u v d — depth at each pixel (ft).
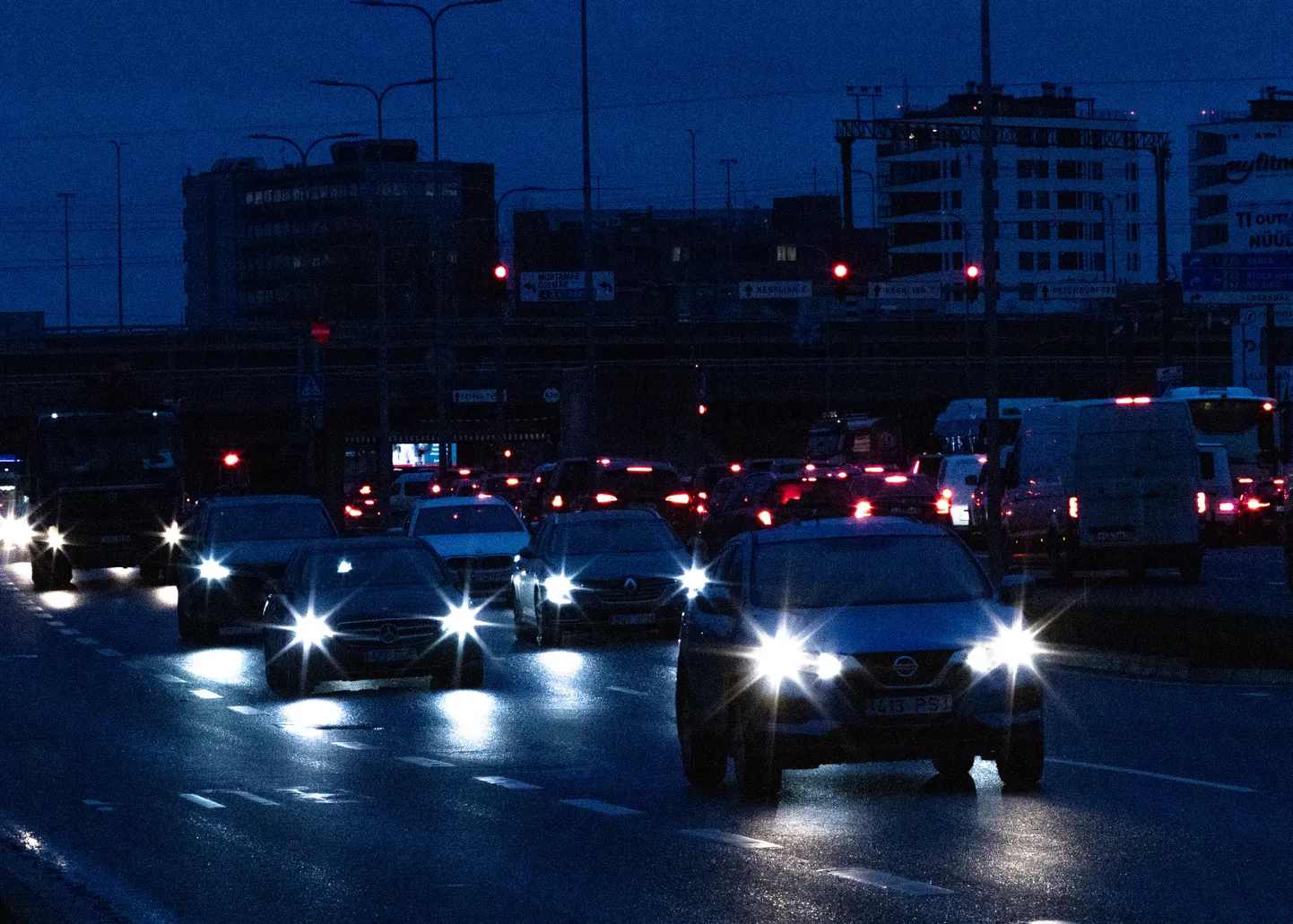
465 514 248.52
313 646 153.69
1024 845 74.28
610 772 104.68
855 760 89.04
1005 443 480.64
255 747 122.42
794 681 88.89
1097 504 241.96
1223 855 70.69
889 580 95.50
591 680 158.40
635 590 190.39
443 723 132.05
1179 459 242.58
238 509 215.92
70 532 322.14
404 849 79.97
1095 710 124.47
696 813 88.07
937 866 70.23
